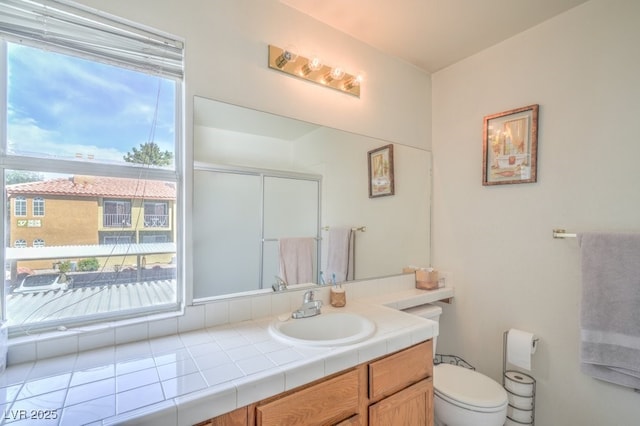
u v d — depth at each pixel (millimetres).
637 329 1298
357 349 1083
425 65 2154
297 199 1624
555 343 1610
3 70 1001
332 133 1752
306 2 1528
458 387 1578
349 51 1797
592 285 1409
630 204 1382
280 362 966
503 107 1849
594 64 1489
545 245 1657
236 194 1424
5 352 928
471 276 2000
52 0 1051
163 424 724
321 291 1682
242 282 1422
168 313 1260
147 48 1214
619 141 1414
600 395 1448
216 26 1346
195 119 1301
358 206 1881
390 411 1182
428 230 2234
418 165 2176
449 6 1546
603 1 1459
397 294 1950
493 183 1874
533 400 1660
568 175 1575
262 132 1496
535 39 1705
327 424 1013
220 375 881
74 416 697
